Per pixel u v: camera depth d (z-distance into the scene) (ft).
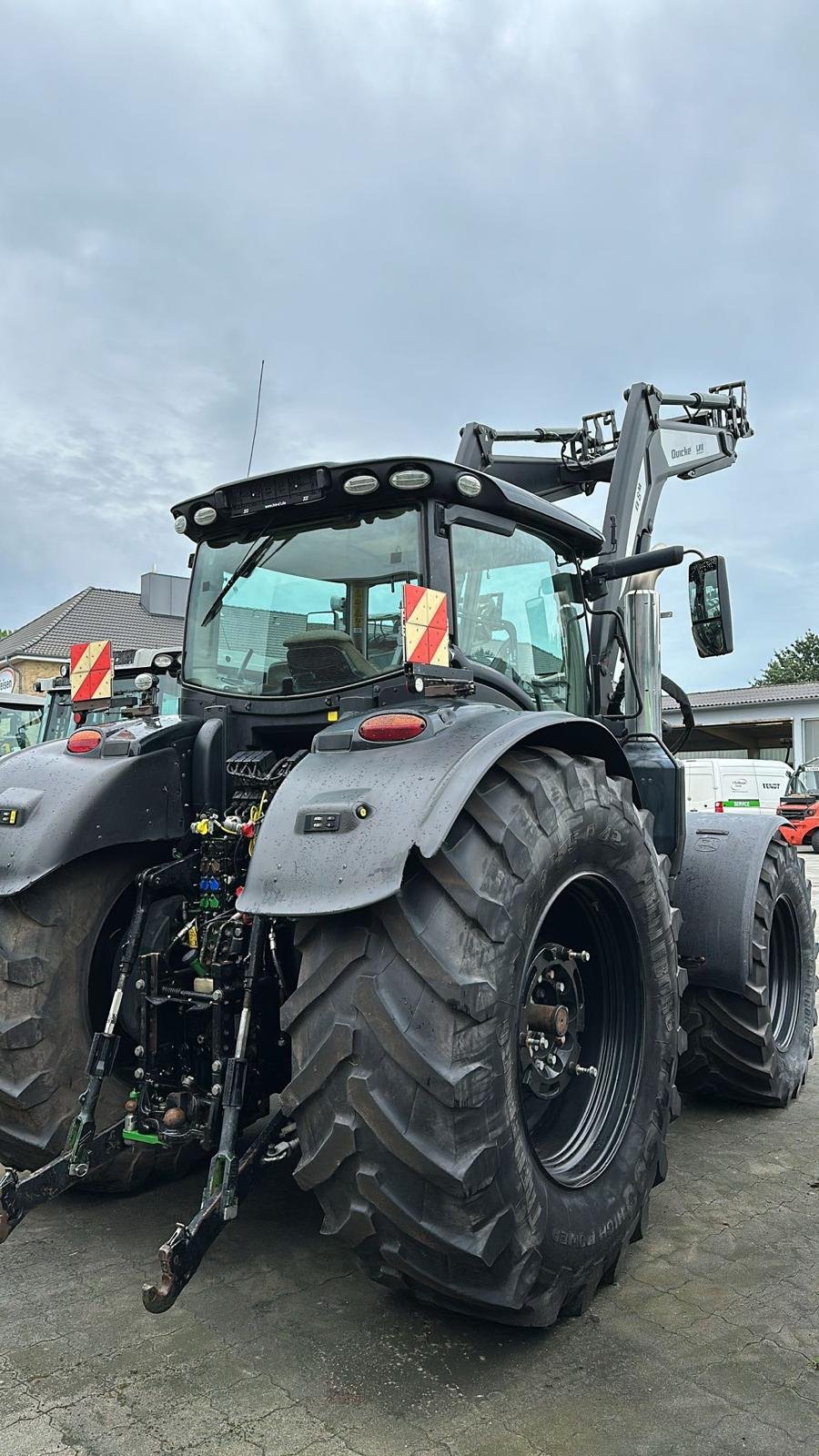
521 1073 9.07
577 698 13.00
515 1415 7.35
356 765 8.34
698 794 72.43
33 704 33.40
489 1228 7.54
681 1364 8.04
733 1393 7.64
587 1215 8.68
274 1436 7.09
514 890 8.01
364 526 10.51
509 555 11.51
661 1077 10.27
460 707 9.27
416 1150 7.27
